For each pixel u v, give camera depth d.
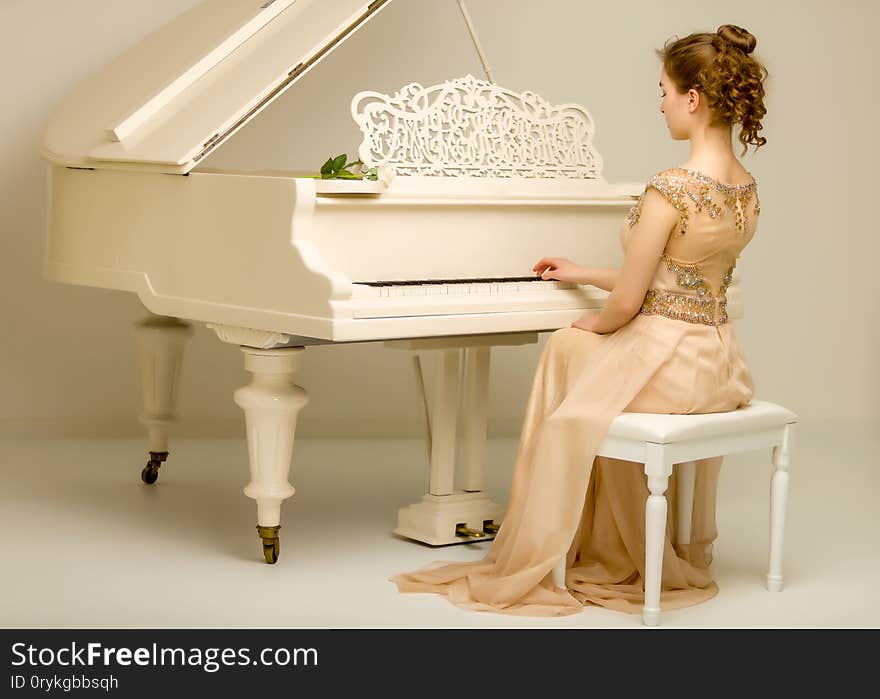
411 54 5.77
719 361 3.32
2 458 5.16
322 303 3.25
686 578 3.50
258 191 3.41
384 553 3.83
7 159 5.46
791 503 4.63
